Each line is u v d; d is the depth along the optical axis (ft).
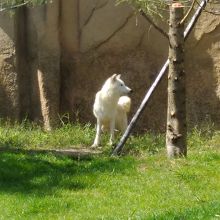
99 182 38.06
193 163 39.34
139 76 56.80
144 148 46.91
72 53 57.67
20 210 33.45
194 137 50.75
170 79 40.55
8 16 56.24
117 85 51.03
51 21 56.70
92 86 57.52
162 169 39.45
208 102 55.31
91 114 57.36
